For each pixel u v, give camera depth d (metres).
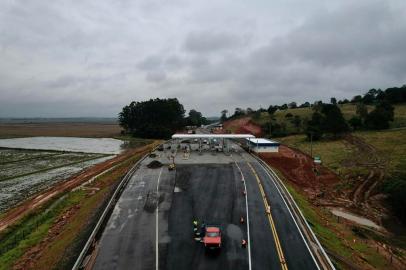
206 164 64.12
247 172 56.69
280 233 32.12
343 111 147.12
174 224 34.16
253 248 28.97
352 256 30.83
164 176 53.81
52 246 31.45
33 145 136.62
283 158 76.25
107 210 38.09
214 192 44.91
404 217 47.41
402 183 52.25
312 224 35.66
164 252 28.25
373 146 85.88
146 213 37.19
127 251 28.38
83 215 38.69
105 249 28.70
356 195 55.41
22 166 85.25
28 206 48.25
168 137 160.62
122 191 45.56
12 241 35.47
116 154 107.44
